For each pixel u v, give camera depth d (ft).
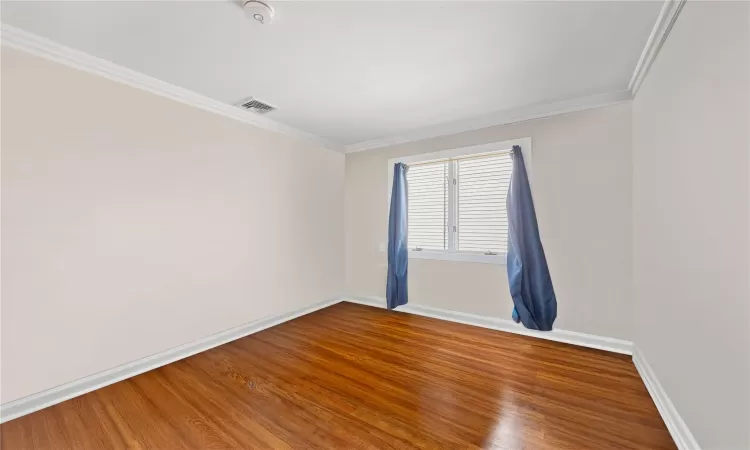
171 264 8.17
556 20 5.44
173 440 5.04
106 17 5.34
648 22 5.49
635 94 7.83
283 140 11.51
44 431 5.27
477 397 6.28
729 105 3.73
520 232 9.55
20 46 5.82
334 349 8.82
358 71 7.31
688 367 4.77
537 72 7.36
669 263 5.55
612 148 8.53
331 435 5.16
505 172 10.48
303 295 12.34
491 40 6.05
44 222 6.14
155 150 7.85
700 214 4.43
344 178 14.39
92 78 6.77
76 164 6.54
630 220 8.27
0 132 5.66
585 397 6.25
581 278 8.99
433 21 5.46
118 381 7.01
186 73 7.41
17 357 5.80
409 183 12.75
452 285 11.43
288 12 5.21
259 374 7.32
